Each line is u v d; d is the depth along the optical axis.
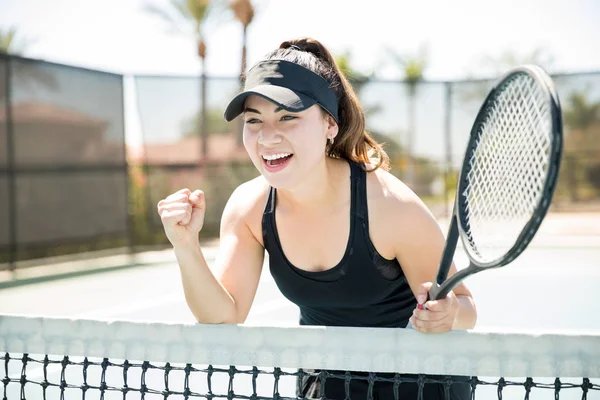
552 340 1.42
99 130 9.19
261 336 1.54
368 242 1.92
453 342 1.46
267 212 1.99
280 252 2.01
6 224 7.98
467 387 2.02
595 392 3.01
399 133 11.47
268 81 1.79
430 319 1.45
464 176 1.57
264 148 1.76
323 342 1.51
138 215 10.73
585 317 5.17
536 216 1.17
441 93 11.46
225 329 1.56
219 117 10.89
